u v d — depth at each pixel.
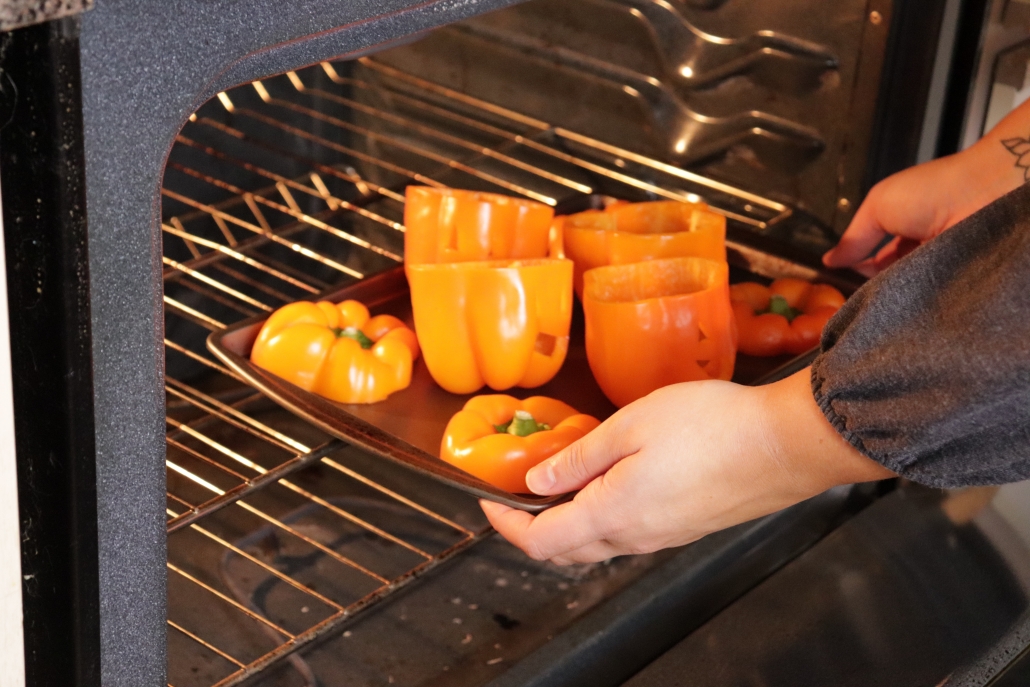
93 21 0.39
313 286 1.30
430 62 1.36
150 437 0.47
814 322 1.05
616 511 0.71
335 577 0.88
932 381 0.57
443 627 0.82
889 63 1.03
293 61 0.48
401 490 0.99
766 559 0.90
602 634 0.78
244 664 0.78
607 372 0.96
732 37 1.12
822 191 1.14
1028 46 1.02
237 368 0.91
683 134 1.22
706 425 0.68
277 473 0.83
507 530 0.78
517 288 0.93
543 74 1.28
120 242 0.43
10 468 0.45
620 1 1.17
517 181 1.37
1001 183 0.95
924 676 0.75
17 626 0.47
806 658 0.76
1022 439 0.57
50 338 0.43
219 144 1.30
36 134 0.40
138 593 0.50
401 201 1.35
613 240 1.04
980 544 0.87
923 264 0.60
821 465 0.64
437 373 0.97
